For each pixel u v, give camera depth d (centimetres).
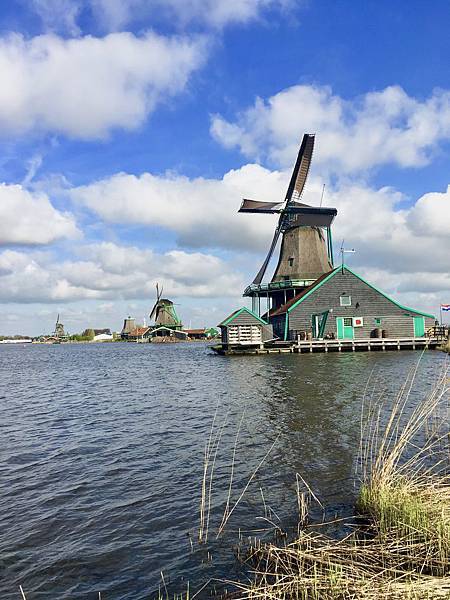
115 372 3791
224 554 674
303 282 5503
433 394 915
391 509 692
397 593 507
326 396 1895
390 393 1925
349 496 850
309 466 1026
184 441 1305
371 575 555
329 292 4719
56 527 786
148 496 908
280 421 1470
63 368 4519
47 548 714
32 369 4481
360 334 4706
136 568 650
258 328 4759
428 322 4788
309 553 623
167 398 2142
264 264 6328
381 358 3719
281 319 5091
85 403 2114
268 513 800
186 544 710
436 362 3284
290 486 918
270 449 1163
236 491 909
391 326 4744
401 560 589
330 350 4534
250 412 1652
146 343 13050
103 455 1205
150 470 1065
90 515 830
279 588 558
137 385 2755
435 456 1023
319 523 745
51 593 598
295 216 5984
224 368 3450
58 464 1141
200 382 2697
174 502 873
